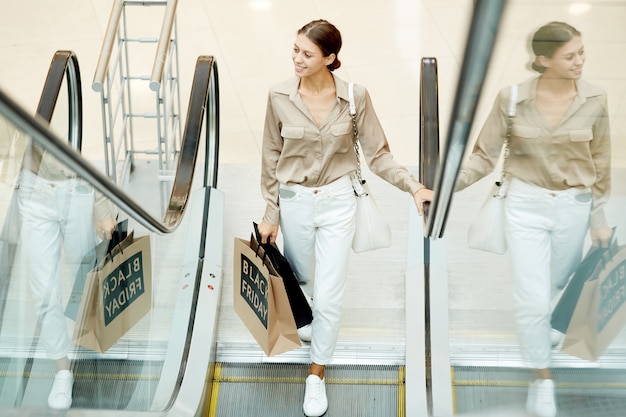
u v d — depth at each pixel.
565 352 3.40
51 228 3.42
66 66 4.50
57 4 7.06
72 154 2.57
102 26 6.87
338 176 3.90
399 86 6.32
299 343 4.00
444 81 6.37
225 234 5.14
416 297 4.44
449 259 4.54
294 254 4.13
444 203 3.33
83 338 3.51
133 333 3.91
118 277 3.72
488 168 3.64
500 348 3.89
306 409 4.23
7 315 3.27
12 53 6.62
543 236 3.57
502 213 3.70
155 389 4.11
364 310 4.74
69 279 3.44
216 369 4.52
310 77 3.70
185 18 6.89
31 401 3.23
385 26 6.81
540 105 3.31
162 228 3.63
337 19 6.88
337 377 4.43
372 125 3.85
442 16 6.90
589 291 3.33
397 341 4.59
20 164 3.45
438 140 4.27
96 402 3.57
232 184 5.44
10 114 2.20
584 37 3.34
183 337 4.39
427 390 4.07
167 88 6.28
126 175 5.40
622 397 2.95
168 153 5.04
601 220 3.36
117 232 3.66
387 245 4.07
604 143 3.36
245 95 6.29
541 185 3.48
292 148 3.82
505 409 3.50
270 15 6.93
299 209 3.95
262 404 4.37
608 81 3.31
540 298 3.58
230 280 4.93
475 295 4.30
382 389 4.38
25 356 3.26
